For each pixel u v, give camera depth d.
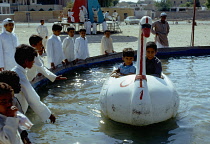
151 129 4.80
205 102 6.18
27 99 3.83
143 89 4.64
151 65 5.64
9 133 2.72
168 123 5.03
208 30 26.34
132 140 4.45
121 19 50.53
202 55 12.70
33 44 5.29
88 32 23.45
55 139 4.54
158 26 12.33
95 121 5.23
